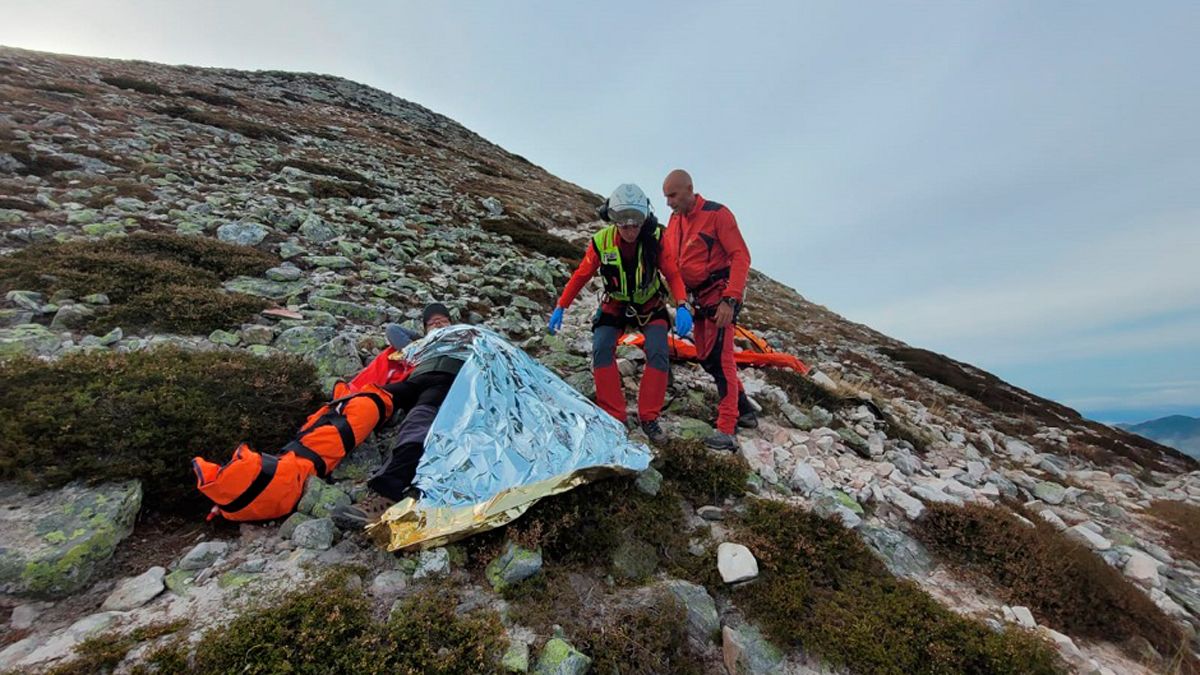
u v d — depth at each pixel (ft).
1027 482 23.86
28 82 55.26
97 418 11.00
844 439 20.51
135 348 15.62
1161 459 47.42
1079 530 18.07
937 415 38.58
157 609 8.28
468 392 12.51
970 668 10.28
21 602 8.16
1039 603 12.63
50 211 26.11
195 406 12.30
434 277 32.89
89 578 8.79
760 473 15.92
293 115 92.68
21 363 12.15
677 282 15.15
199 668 7.27
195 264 23.40
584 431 13.05
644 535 11.92
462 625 8.71
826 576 12.05
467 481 10.98
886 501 15.92
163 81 86.69
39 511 9.15
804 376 26.53
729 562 11.44
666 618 9.93
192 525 10.50
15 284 17.69
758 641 10.31
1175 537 21.03
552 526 11.01
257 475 10.08
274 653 7.53
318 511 10.71
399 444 11.61
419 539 10.05
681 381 21.97
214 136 56.65
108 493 9.80
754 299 81.97
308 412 14.02
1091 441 45.68
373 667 7.69
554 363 21.11
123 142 42.22
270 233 30.32
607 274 15.21
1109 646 12.25
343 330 20.48
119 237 23.29
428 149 111.24
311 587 8.90
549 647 8.78
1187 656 12.22
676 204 17.52
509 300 32.30
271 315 19.58
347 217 39.45
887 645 10.37
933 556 14.11
